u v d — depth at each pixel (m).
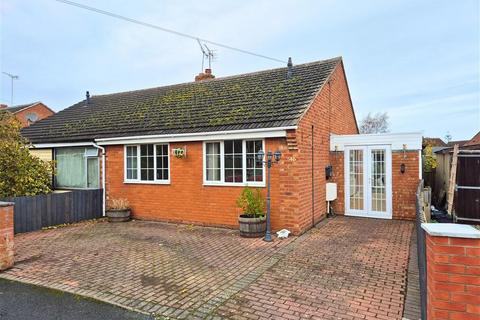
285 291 5.04
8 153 10.25
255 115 9.76
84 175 13.03
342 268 6.06
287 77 12.34
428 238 2.93
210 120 10.49
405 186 10.84
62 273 5.97
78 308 4.55
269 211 8.29
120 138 11.43
